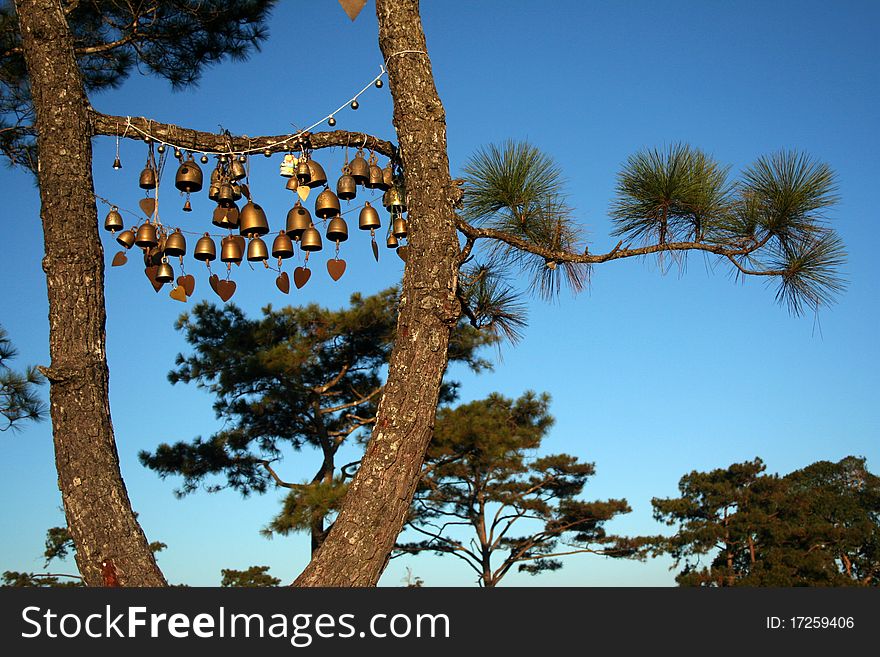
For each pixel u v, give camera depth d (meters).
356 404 16.67
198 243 4.72
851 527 29.98
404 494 4.08
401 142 4.56
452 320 4.33
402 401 4.18
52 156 4.24
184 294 4.68
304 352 15.86
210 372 16.50
